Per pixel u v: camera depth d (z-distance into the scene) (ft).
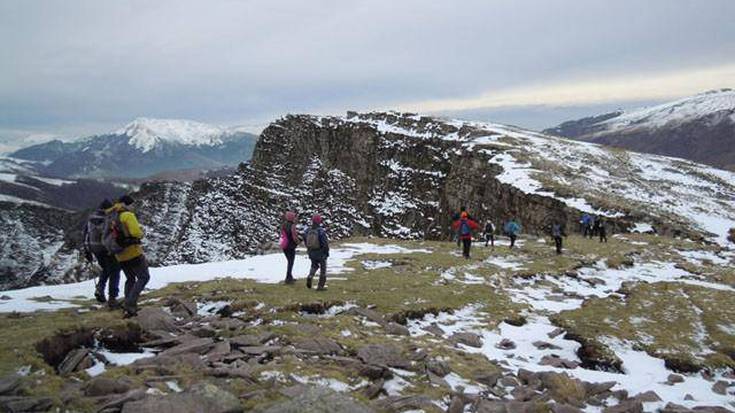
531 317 61.52
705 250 122.52
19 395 24.95
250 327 43.39
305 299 54.60
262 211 390.83
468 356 42.83
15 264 567.59
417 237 286.66
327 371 32.76
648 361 50.19
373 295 60.34
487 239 115.44
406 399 30.35
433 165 304.71
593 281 84.07
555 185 198.59
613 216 162.40
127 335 37.01
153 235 444.96
